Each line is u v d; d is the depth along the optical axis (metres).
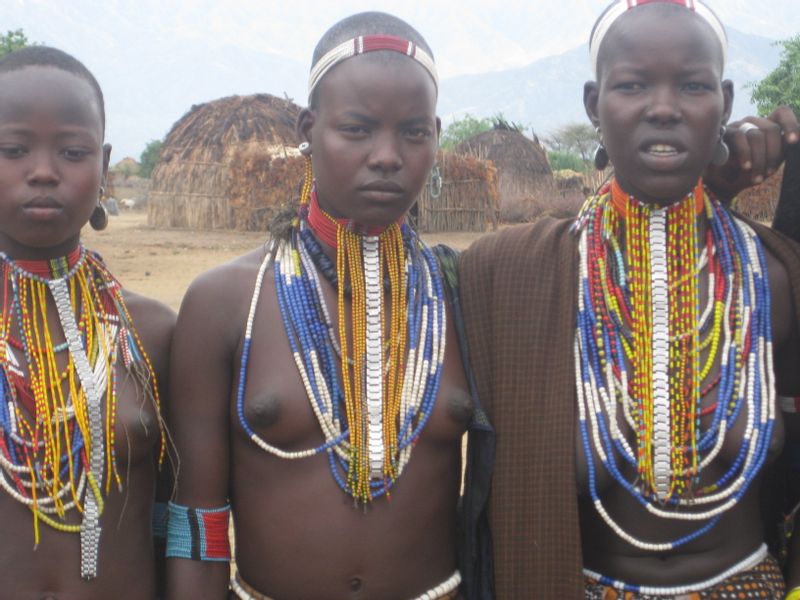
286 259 3.04
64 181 2.71
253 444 2.93
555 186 32.22
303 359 2.92
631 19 2.89
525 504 3.03
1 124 2.67
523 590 3.02
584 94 3.12
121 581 2.82
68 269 2.89
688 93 2.85
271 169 27.83
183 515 2.96
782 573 3.19
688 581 2.97
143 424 2.86
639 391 2.97
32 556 2.72
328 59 2.89
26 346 2.81
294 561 2.87
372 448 2.89
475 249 3.27
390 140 2.83
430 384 3.00
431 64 2.93
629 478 2.97
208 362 2.94
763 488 3.25
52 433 2.75
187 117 30.31
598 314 3.04
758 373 2.96
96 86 2.85
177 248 22.25
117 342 2.91
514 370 3.09
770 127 2.99
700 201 3.07
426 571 2.97
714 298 3.03
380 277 3.03
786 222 3.19
